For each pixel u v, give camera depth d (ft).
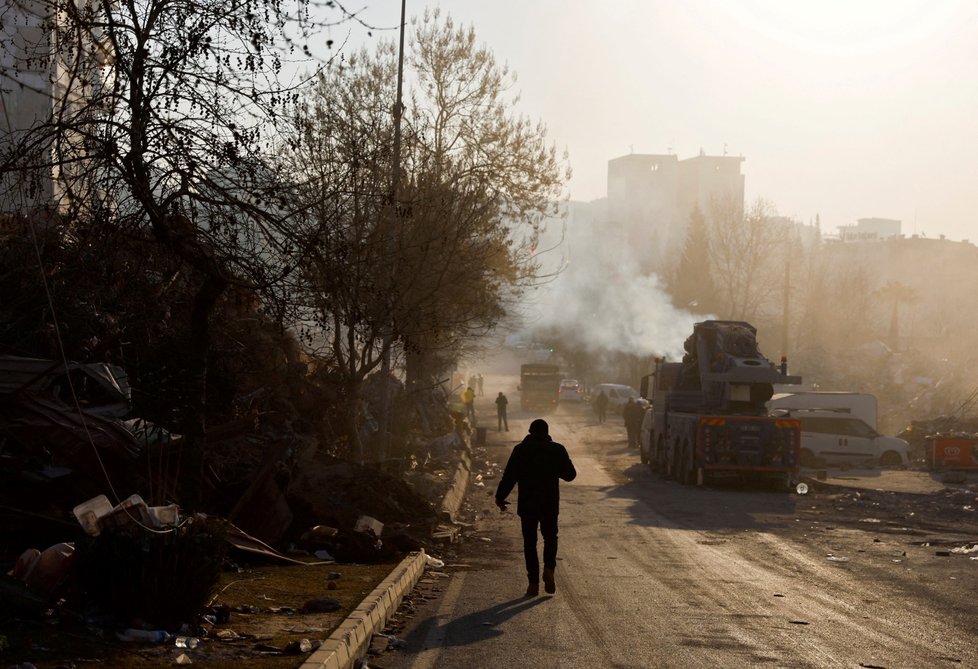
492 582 38.88
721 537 54.70
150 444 34.58
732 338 96.22
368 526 42.52
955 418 153.17
